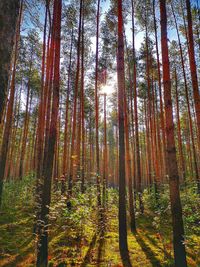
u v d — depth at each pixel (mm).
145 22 15891
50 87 11516
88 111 25328
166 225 10203
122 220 7809
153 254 7461
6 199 12422
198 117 9891
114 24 15031
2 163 10211
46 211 6102
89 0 14703
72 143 13891
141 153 35812
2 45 1828
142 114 26156
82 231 7918
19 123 30578
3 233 8844
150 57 17562
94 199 10602
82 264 6613
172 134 5988
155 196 13344
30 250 7492
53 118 6465
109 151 44719
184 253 5508
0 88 1812
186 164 27453
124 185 7969
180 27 16312
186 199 8719
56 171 20125
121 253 7457
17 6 2010
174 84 20266
